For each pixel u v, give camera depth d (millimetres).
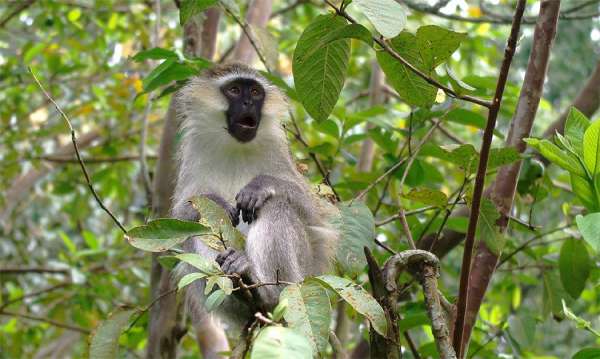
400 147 7301
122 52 10086
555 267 6277
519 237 7727
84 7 9789
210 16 7320
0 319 11375
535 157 6008
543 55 4645
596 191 4000
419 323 5293
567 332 12609
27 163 11172
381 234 6410
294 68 4035
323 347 3064
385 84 9742
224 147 6203
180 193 6297
